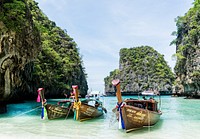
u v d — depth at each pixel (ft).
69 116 55.88
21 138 33.32
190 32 157.48
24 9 70.08
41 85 147.74
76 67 212.02
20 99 120.98
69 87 187.32
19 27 63.82
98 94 76.02
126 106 36.37
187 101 130.00
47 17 237.45
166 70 356.18
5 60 62.54
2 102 68.95
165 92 331.36
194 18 163.12
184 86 175.11
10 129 40.88
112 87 376.27
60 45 216.74
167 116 60.23
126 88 346.13
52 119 52.21
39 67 141.69
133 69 357.41
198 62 146.51
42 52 166.20
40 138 33.37
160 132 37.93
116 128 41.65
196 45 153.17
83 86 239.30
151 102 44.88
